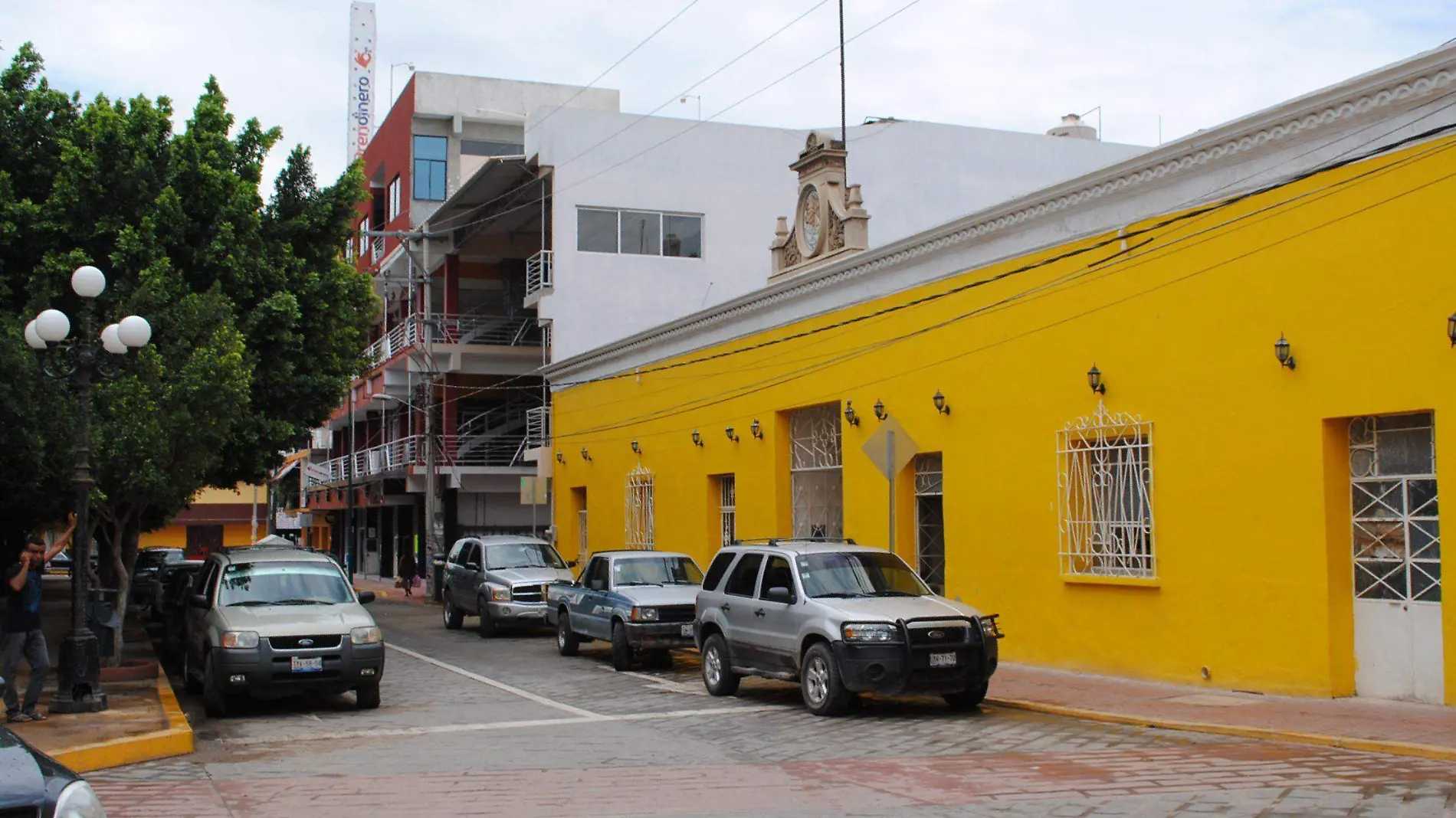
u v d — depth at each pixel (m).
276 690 13.61
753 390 22.67
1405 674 11.83
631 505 27.62
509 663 19.44
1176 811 7.94
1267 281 12.89
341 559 56.25
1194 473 13.67
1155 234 14.24
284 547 18.27
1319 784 8.61
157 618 27.52
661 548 26.09
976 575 16.83
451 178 42.81
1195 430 13.66
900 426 14.98
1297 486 12.49
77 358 13.31
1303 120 12.48
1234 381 13.22
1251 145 13.03
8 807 5.20
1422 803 7.86
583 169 31.39
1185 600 13.74
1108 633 14.75
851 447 19.61
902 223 32.19
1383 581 12.09
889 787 9.05
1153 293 14.26
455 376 39.97
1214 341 13.47
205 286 19.78
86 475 13.30
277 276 20.84
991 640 12.77
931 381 17.83
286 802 9.04
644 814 8.35
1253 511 12.96
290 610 14.45
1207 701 12.46
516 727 12.77
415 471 38.78
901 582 13.90
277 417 21.78
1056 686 14.02
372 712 14.13
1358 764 9.27
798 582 13.49
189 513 67.75
